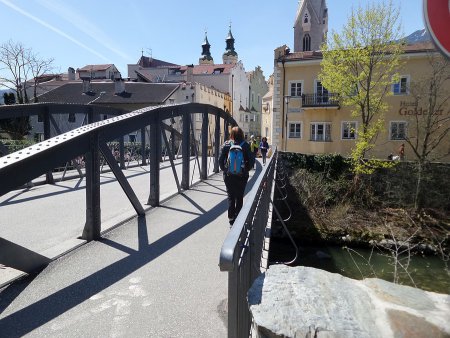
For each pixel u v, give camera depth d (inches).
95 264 177.5
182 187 407.2
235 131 243.1
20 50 1895.9
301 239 623.5
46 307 134.9
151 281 159.2
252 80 2876.5
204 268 174.7
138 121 272.7
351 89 934.4
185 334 118.7
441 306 69.5
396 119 1059.9
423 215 682.8
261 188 162.7
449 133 970.7
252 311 66.5
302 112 1191.6
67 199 342.0
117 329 121.1
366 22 896.3
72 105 484.1
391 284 78.3
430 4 46.9
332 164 815.7
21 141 557.6
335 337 59.4
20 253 159.5
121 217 263.0
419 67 1033.5
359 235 622.8
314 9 2012.8
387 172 769.6
